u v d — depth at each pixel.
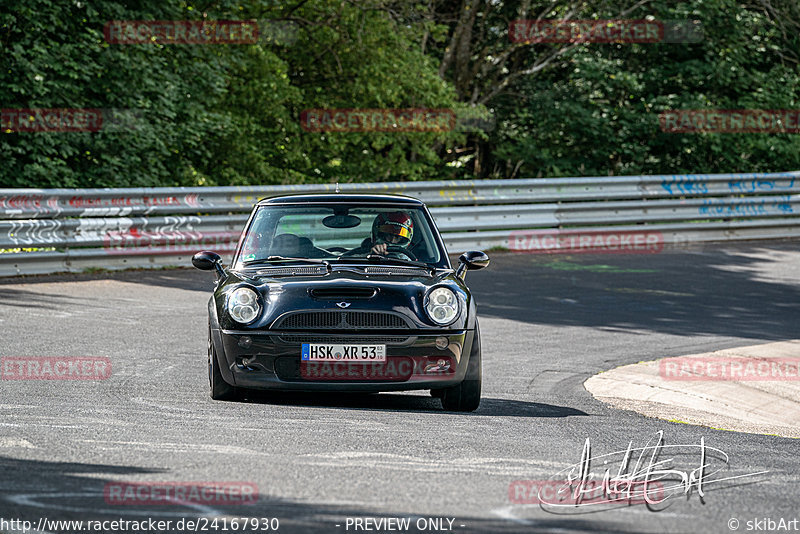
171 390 20.75
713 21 75.94
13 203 38.62
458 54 84.88
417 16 73.12
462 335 19.45
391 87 69.94
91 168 52.44
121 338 27.45
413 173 71.06
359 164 71.25
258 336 19.11
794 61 79.75
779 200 56.31
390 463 14.36
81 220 40.19
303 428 16.88
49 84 49.12
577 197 52.09
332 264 20.97
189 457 14.33
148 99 53.09
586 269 44.16
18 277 38.31
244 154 63.12
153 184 53.97
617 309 35.09
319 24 68.44
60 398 19.33
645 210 53.53
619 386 23.41
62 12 50.53
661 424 19.16
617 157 78.44
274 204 22.44
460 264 21.86
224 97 63.81
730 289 40.03
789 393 22.92
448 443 16.03
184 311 32.62
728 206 55.22
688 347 28.56
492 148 89.75
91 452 14.48
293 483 12.96
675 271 44.12
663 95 78.25
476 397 19.80
